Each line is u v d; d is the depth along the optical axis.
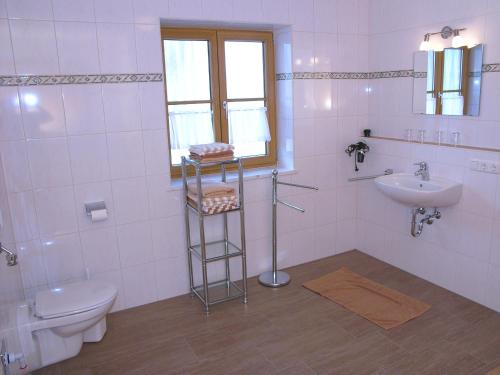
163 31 3.11
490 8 2.77
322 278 3.47
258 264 3.56
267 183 3.45
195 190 2.90
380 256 3.80
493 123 2.84
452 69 3.04
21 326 2.27
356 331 2.72
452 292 3.17
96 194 2.84
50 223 2.73
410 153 3.33
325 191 3.77
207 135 3.41
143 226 3.02
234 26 3.29
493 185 2.77
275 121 3.69
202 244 2.89
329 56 3.55
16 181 2.60
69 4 2.58
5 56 2.47
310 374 2.33
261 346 2.59
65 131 2.69
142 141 2.92
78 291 2.53
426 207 3.09
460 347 2.51
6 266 2.31
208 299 2.98
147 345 2.64
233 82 3.47
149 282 3.12
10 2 2.44
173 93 3.25
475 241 2.94
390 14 3.47
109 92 2.77
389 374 2.30
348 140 3.79
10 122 2.54
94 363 2.48
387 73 3.57
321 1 3.42
